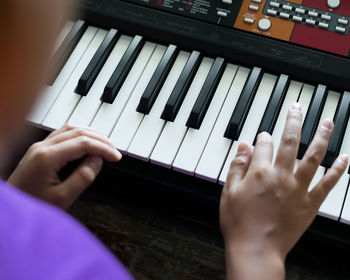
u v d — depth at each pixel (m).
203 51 0.80
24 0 0.39
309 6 0.78
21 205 0.43
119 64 0.79
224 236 0.67
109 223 0.82
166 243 0.81
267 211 0.66
